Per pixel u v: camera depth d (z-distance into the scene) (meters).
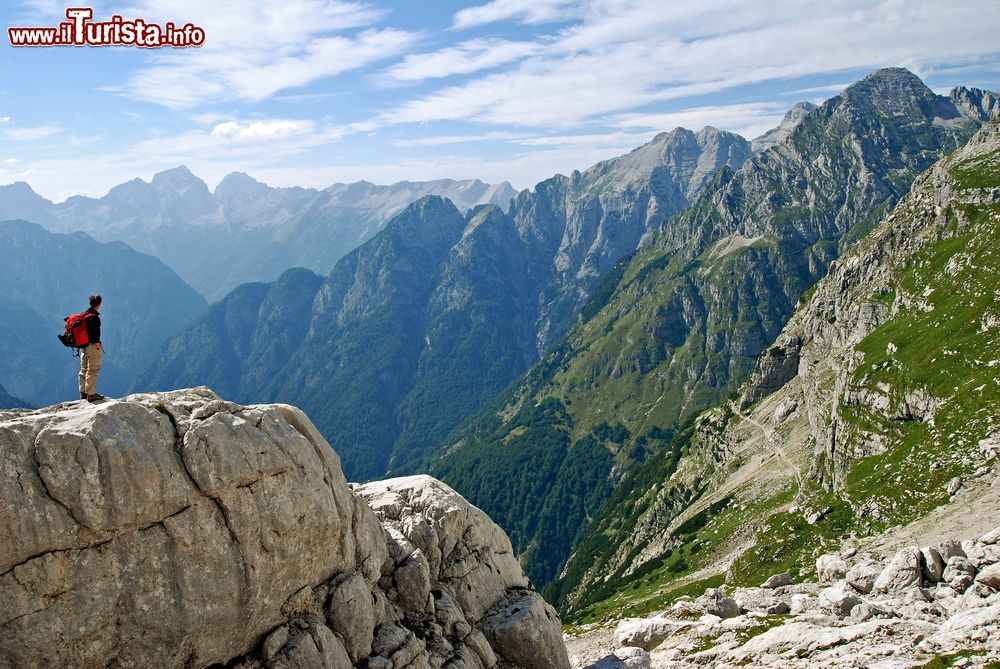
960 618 33.97
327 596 30.95
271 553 28.12
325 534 30.58
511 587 43.06
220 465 26.92
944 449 115.56
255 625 27.88
